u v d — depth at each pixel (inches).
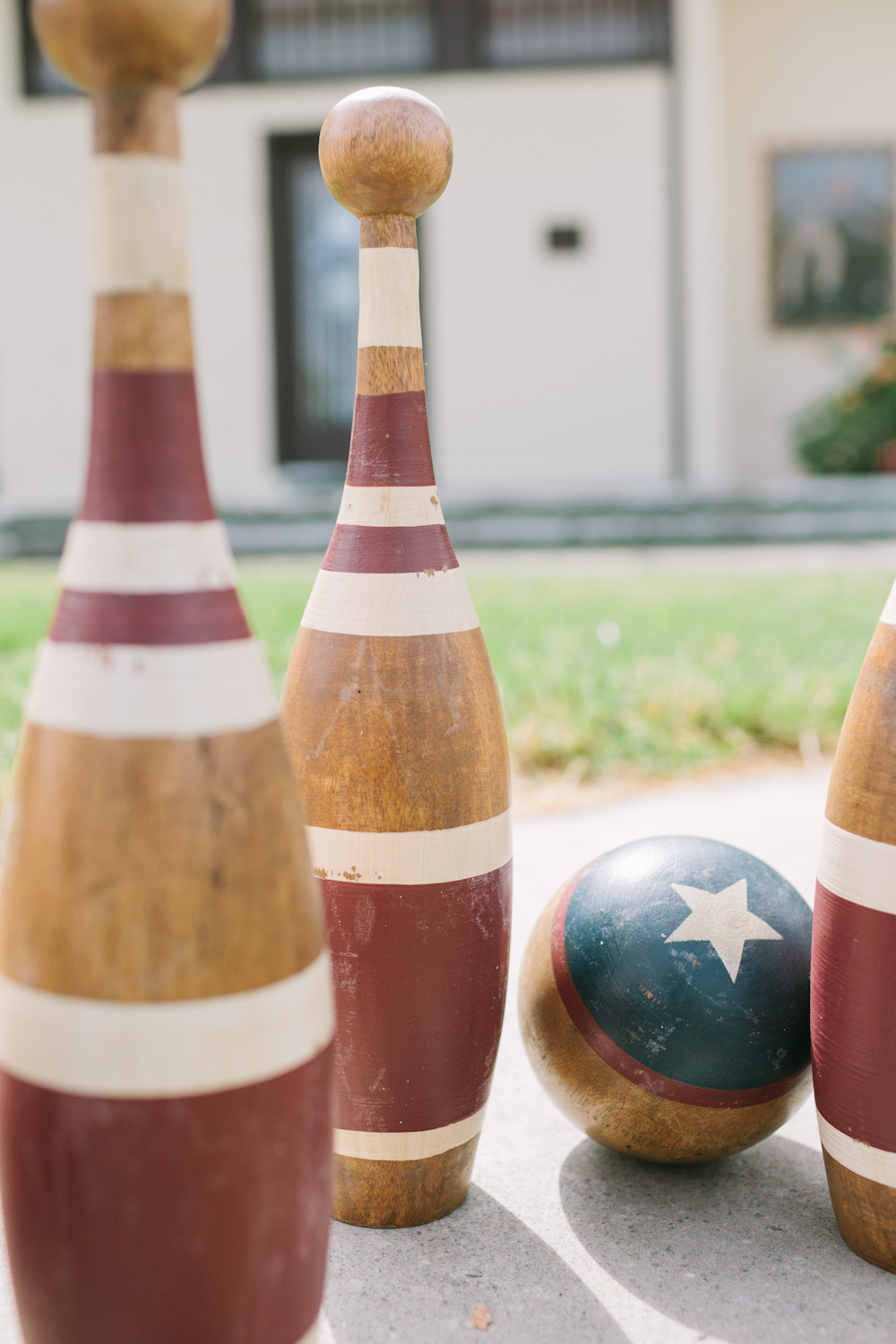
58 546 510.3
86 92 56.1
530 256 534.9
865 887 75.9
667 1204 90.5
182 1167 54.9
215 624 56.5
